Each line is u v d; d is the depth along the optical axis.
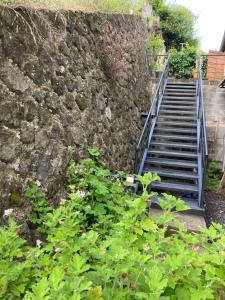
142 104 8.62
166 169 6.51
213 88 9.61
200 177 5.88
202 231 1.70
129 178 4.57
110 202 3.52
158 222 1.72
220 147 8.89
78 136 4.18
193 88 9.62
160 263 1.40
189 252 1.44
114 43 6.55
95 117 4.95
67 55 4.14
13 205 2.78
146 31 10.96
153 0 17.62
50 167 3.38
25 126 3.03
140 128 8.02
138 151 6.33
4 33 2.83
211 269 1.31
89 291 1.21
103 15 6.10
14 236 1.74
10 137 2.81
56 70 3.77
